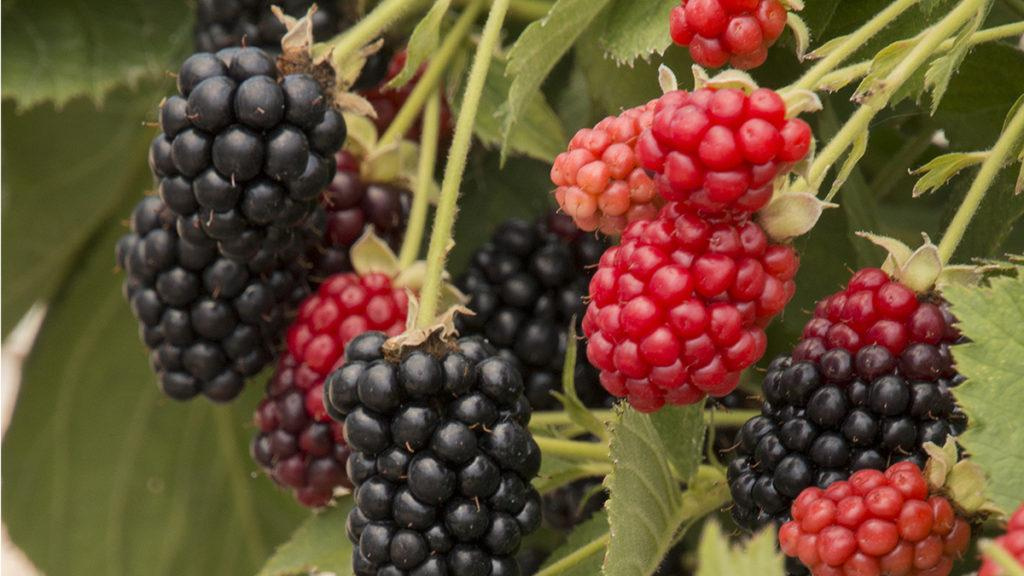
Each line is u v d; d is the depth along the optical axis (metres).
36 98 0.50
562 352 0.46
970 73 0.45
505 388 0.41
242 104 0.43
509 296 0.46
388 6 0.44
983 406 0.39
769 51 0.45
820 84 0.41
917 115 0.48
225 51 0.43
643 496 0.42
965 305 0.39
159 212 0.45
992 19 0.45
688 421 0.44
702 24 0.41
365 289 0.45
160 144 0.43
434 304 0.42
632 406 0.41
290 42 0.44
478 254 0.46
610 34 0.44
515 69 0.43
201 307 0.45
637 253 0.40
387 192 0.46
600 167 0.40
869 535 0.40
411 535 0.41
